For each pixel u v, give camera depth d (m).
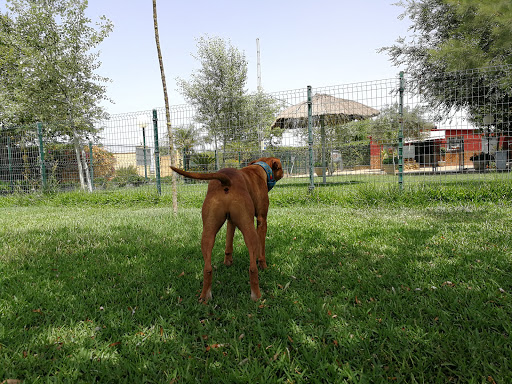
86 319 2.20
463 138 10.75
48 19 10.61
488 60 8.54
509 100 10.34
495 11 8.17
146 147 9.03
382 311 2.21
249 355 1.74
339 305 2.26
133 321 2.18
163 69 5.95
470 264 2.94
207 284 2.42
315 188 8.30
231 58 22.22
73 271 3.15
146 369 1.65
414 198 6.76
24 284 2.82
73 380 1.57
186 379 1.57
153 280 2.92
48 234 4.75
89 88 11.97
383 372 1.59
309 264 3.21
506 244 3.45
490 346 1.74
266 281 2.83
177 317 2.18
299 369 1.64
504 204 6.08
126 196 8.90
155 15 5.75
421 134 11.34
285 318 2.16
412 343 1.81
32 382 1.55
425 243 3.71
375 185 7.72
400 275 2.80
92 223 5.67
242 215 2.36
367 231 4.39
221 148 10.91
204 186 9.96
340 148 13.33
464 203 6.38
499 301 2.25
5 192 10.43
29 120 12.82
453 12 12.67
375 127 11.89
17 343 1.87
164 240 4.30
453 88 9.88
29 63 10.84
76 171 11.69
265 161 3.15
